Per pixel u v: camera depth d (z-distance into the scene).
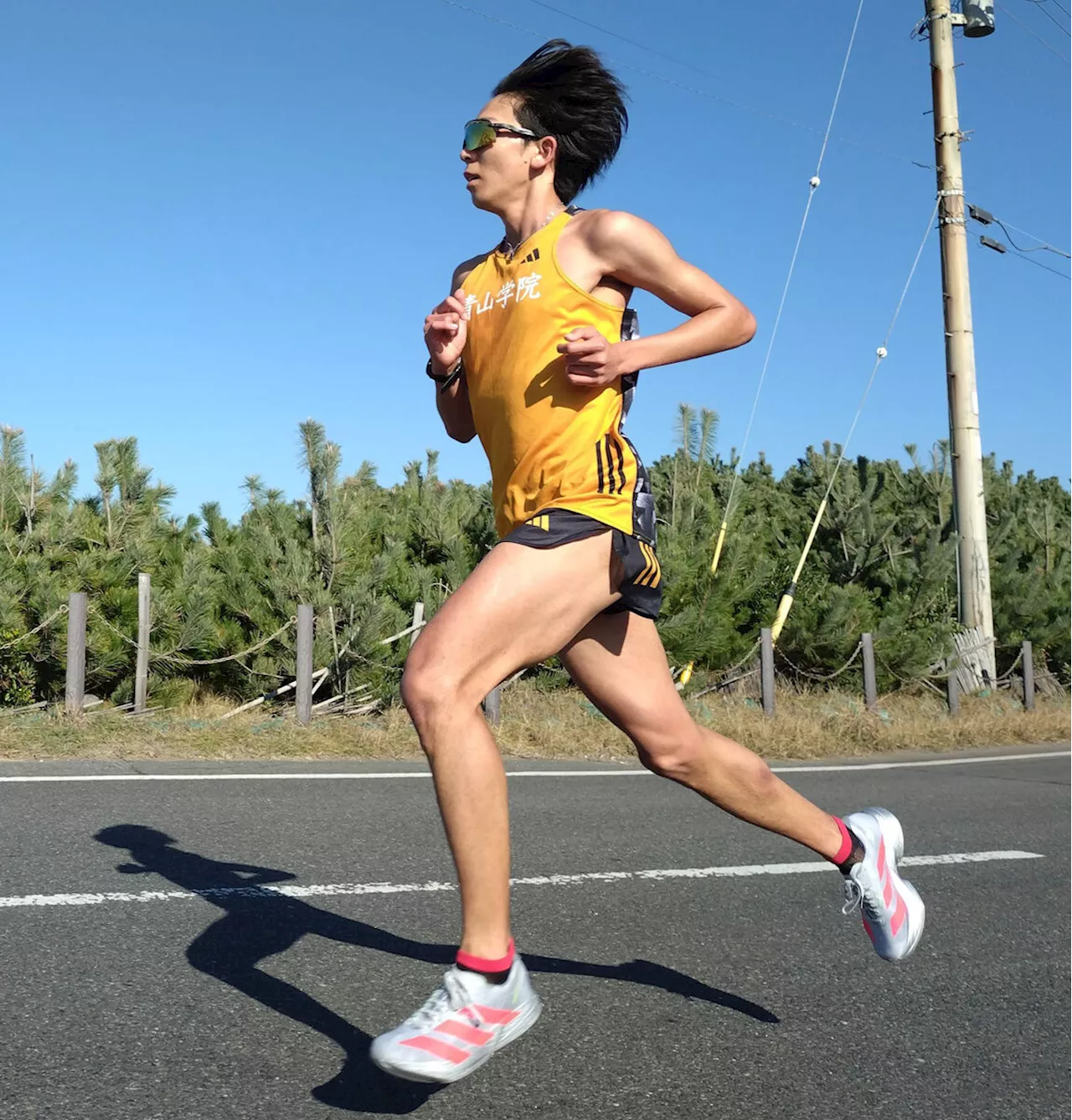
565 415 2.33
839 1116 2.37
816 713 11.70
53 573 8.59
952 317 14.09
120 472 9.38
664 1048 2.70
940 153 14.10
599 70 2.50
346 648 9.07
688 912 3.96
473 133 2.48
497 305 2.44
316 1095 2.34
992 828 5.96
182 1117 2.21
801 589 13.56
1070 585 17.53
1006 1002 3.15
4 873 4.05
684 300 2.40
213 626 8.81
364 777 6.80
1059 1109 2.46
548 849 4.96
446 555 10.74
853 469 16.27
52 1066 2.43
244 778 6.53
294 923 3.58
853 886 2.71
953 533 14.34
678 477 12.90
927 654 13.27
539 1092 2.41
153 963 3.14
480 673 2.21
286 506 9.88
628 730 2.51
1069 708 14.70
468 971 2.12
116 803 5.53
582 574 2.28
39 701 8.64
